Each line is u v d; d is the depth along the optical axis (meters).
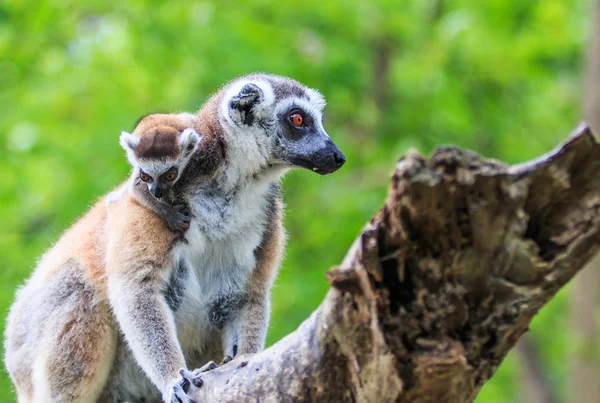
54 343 10.64
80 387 10.60
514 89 27.05
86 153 22.14
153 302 10.06
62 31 25.27
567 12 26.94
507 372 26.23
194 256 10.55
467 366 6.07
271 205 11.10
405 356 6.13
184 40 23.30
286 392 7.06
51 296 10.95
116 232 10.32
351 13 24.56
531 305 6.03
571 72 28.28
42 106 24.00
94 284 10.65
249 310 10.93
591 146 5.51
